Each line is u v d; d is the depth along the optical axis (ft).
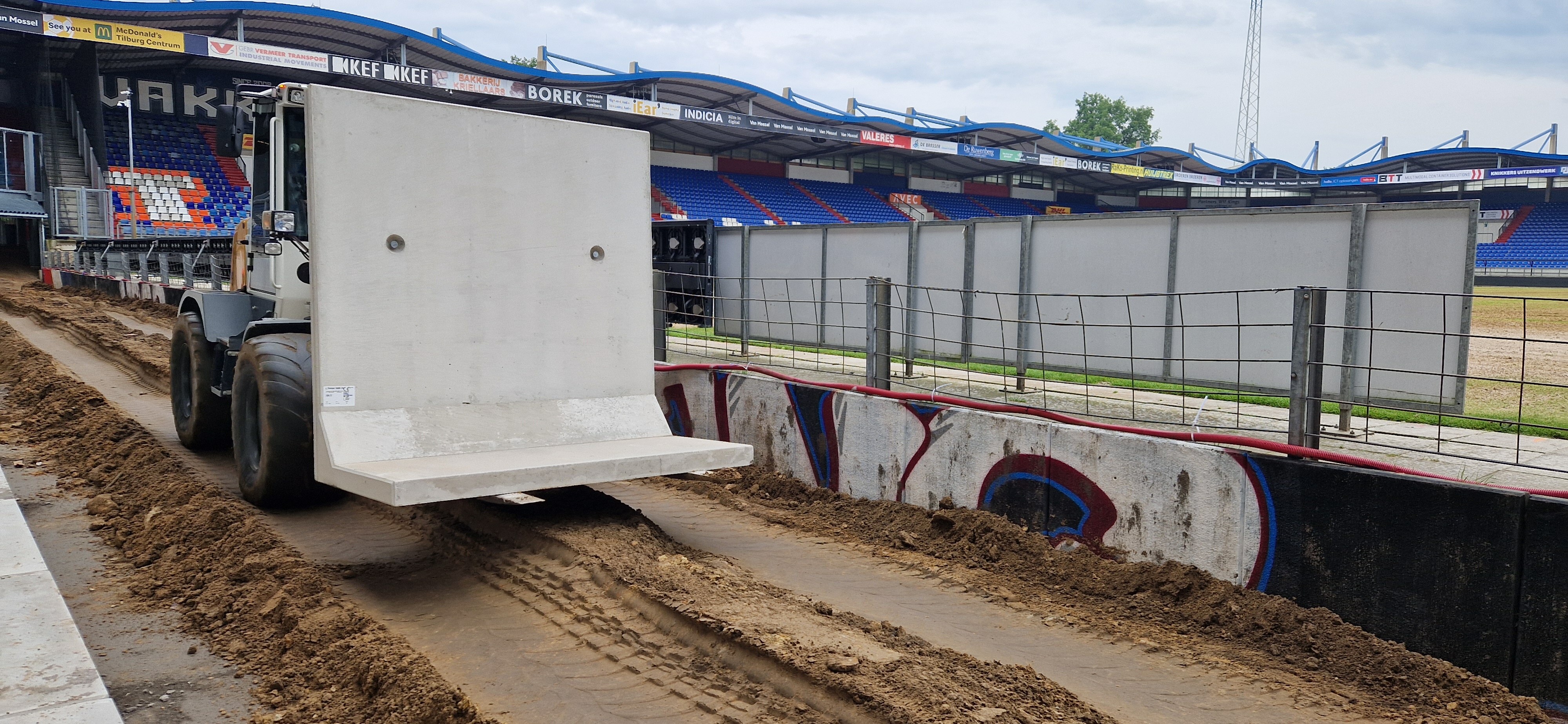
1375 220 23.70
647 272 23.07
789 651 14.61
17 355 49.29
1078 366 30.40
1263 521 18.11
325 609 17.49
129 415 34.73
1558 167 164.55
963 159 177.37
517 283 21.09
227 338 28.04
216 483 26.63
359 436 19.07
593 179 22.11
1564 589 14.69
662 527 24.49
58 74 117.91
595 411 22.16
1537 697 15.02
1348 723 14.57
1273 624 17.38
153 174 108.58
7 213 99.09
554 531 20.48
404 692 14.30
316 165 18.51
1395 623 16.51
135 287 74.79
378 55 109.81
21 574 17.20
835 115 142.82
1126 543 20.31
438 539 22.13
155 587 19.74
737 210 151.53
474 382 20.61
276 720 14.28
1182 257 27.68
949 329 34.40
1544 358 50.85
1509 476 18.56
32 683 13.17
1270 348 26.04
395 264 19.53
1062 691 14.37
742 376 30.27
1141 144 314.96
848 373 33.60
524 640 16.62
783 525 25.09
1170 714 14.79
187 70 115.14
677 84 124.06
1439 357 22.84
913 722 12.53
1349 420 23.32
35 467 29.68
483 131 20.48
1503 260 168.96
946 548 22.57
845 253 38.58
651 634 16.33
